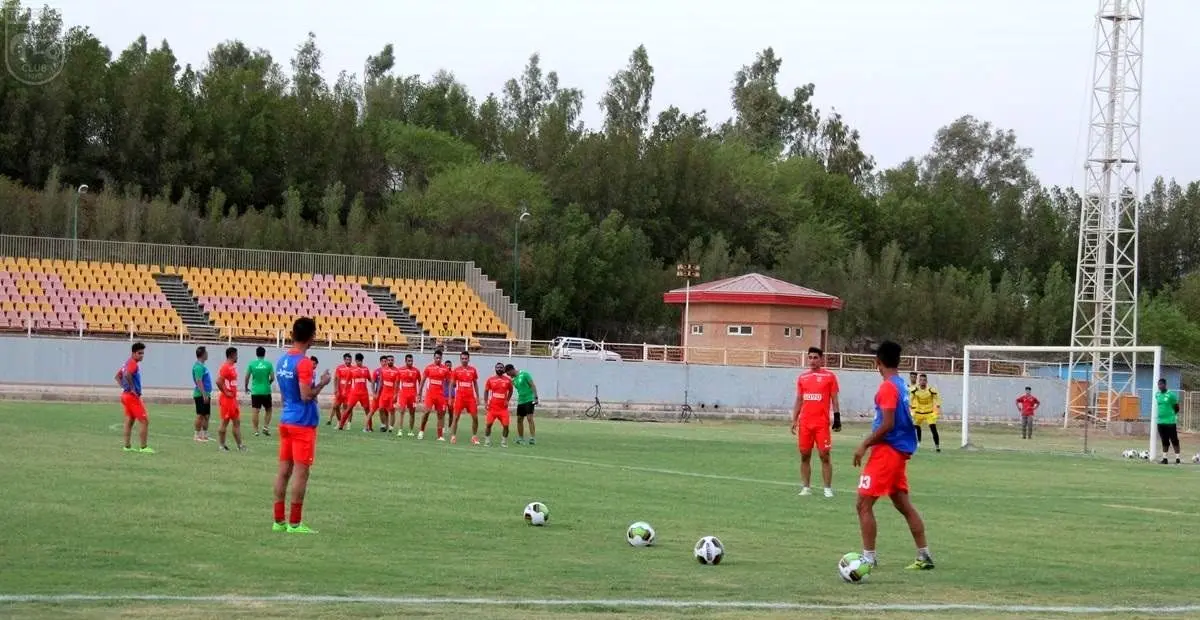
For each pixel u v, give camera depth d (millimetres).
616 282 97688
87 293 74812
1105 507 27125
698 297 80312
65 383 63500
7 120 95812
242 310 77312
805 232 116000
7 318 70750
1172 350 102500
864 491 16328
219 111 103875
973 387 78688
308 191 105750
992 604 14227
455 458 34125
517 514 21406
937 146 174125
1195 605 14586
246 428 42344
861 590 14867
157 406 56812
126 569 14727
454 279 86000
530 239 101438
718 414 71312
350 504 21875
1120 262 139500
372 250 90688
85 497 21266
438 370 43156
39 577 14047
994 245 143000
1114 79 82000
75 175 97375
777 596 14266
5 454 29125
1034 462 43562
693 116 150750
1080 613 13812
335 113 111812
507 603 13305
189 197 95500
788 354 78000
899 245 131625
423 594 13727
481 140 137250
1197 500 29594
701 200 119688
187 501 21219
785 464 36875
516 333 81688
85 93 99750
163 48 126250
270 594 13445
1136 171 81750
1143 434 71438
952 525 22406
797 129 159500
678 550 17734
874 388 75688
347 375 46281
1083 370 85250
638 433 53031
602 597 13852
